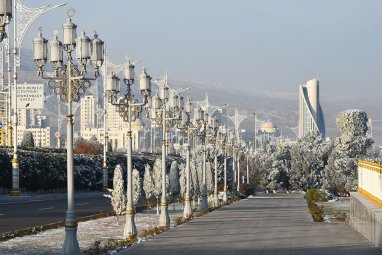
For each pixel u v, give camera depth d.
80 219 33.66
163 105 31.75
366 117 100.50
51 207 41.56
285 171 116.44
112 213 37.38
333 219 35.66
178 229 27.95
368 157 103.50
